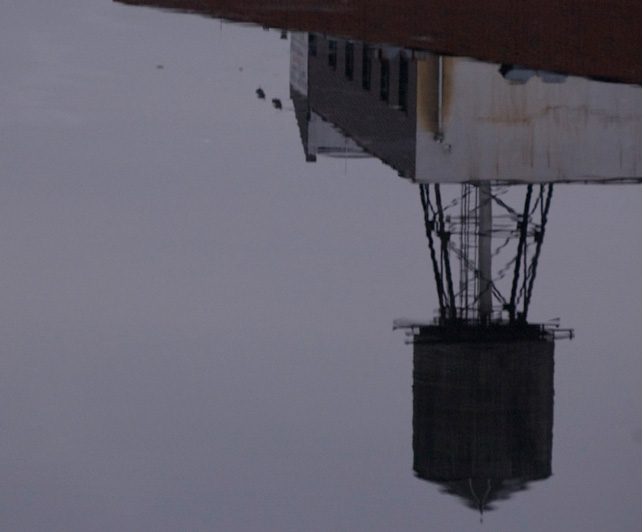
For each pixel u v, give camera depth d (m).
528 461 42.94
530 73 65.31
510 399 47.31
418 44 68.19
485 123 65.31
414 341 52.03
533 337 53.78
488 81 65.25
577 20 68.19
